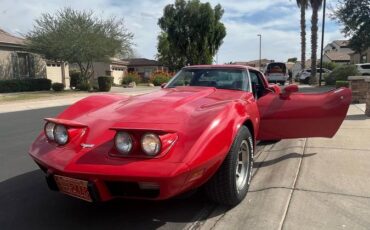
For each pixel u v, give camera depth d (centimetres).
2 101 1988
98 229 359
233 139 360
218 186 372
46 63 3156
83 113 422
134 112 383
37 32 2914
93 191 323
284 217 368
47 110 1552
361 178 466
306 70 3966
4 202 426
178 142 325
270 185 452
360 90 1284
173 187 311
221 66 536
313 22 3531
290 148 620
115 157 323
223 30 4906
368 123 849
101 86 2903
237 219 370
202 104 405
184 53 4816
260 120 527
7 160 616
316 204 394
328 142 655
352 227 346
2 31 3109
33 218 384
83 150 340
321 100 525
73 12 3044
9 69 2797
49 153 358
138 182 313
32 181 500
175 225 364
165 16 4781
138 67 6494
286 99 530
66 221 376
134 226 364
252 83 555
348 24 2605
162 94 454
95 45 2998
